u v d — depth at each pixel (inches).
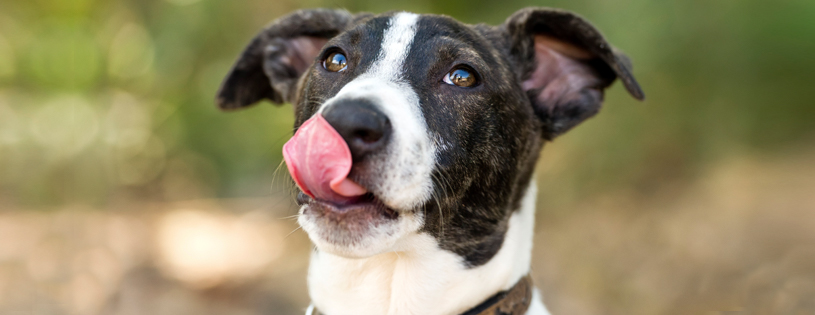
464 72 115.8
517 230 127.7
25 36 464.1
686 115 348.8
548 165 350.0
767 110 558.3
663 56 338.3
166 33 394.6
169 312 249.9
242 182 451.8
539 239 309.4
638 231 305.1
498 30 142.6
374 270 117.6
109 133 446.3
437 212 109.0
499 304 123.4
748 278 255.0
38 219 381.7
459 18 360.8
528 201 133.3
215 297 266.4
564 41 141.0
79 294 263.0
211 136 435.2
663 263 271.1
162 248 336.5
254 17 381.7
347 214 96.7
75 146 439.8
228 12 380.2
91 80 454.0
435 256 116.0
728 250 288.2
